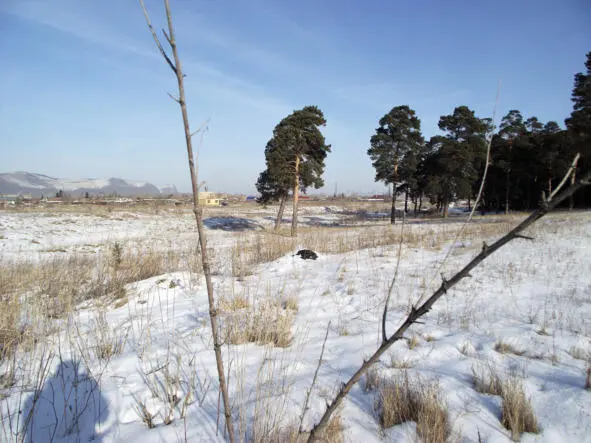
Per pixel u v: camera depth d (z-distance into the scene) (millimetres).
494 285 6707
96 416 2523
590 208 34125
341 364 3410
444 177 34219
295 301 5590
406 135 30344
